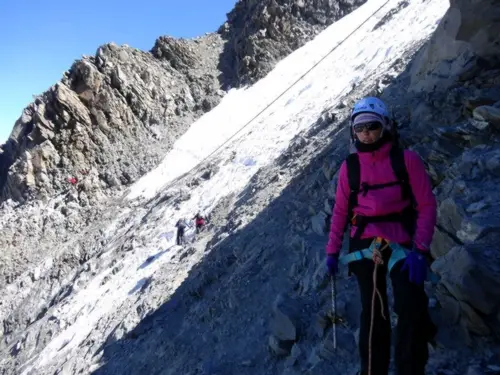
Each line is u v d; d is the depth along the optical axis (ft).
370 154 9.53
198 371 24.82
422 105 26.16
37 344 62.34
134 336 38.86
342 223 10.32
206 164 88.99
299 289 24.53
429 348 12.23
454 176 18.29
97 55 124.06
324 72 90.74
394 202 9.40
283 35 133.59
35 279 88.99
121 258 70.95
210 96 128.47
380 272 9.55
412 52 51.42
